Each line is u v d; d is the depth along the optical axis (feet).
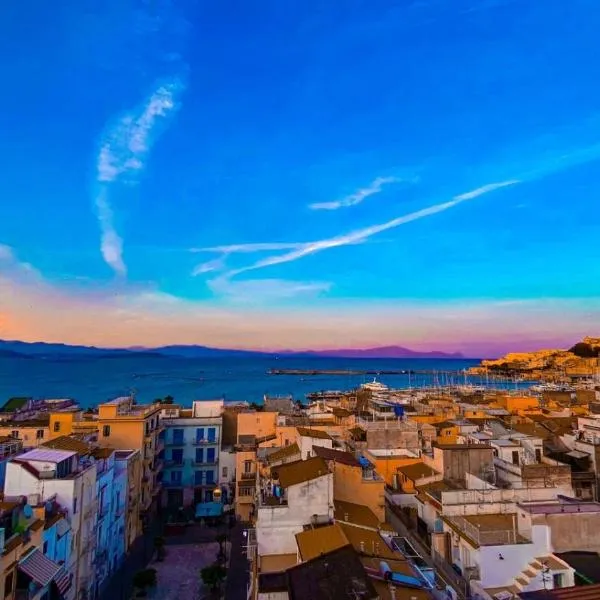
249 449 228.84
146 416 223.10
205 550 195.62
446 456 155.94
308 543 102.17
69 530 130.11
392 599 81.30
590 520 102.94
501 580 98.27
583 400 360.48
